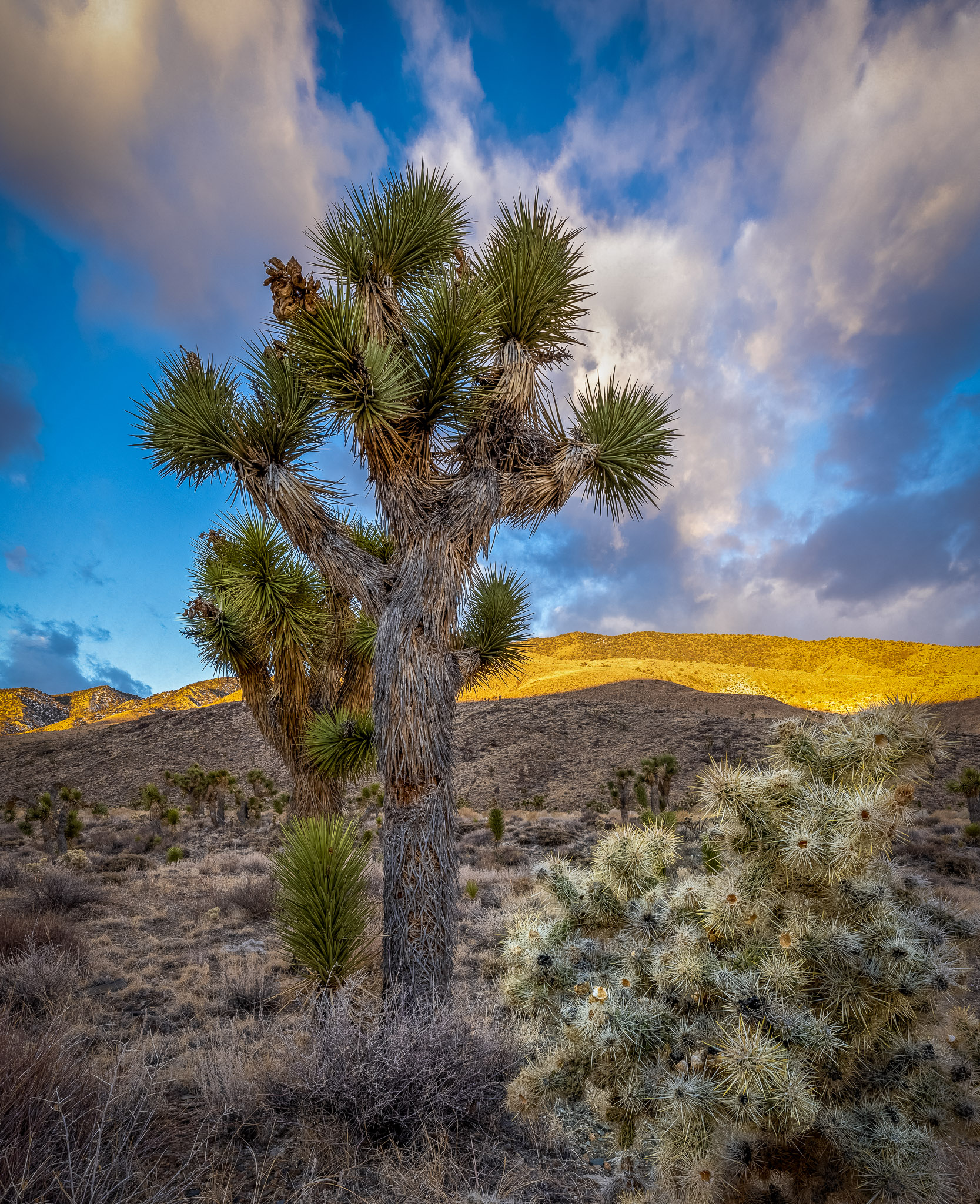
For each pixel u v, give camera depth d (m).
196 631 7.98
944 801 25.05
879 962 2.12
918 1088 2.17
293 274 4.49
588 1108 3.48
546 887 3.21
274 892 9.55
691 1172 1.97
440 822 4.63
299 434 5.18
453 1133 3.35
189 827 27.58
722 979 2.16
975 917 2.50
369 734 6.68
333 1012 3.87
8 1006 3.87
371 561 5.12
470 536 4.93
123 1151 2.68
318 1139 3.13
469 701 73.69
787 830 2.19
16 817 29.91
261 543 6.61
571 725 55.62
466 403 5.01
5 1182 2.29
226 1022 5.03
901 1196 1.94
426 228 5.44
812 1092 2.14
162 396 5.13
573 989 2.76
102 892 10.66
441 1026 3.81
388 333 5.22
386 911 4.60
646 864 2.90
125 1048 4.23
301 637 6.80
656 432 5.95
